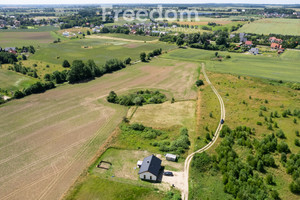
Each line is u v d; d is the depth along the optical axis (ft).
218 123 223.30
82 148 188.65
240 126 203.31
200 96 289.94
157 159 165.68
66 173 160.86
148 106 266.77
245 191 131.85
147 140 200.23
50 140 199.52
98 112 251.19
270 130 204.85
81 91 312.29
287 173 153.17
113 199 139.33
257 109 246.27
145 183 151.53
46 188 147.64
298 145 181.78
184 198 138.62
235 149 180.34
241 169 150.20
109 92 308.60
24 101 278.87
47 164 169.89
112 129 217.36
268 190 137.80
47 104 271.08
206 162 163.32
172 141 196.44
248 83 329.11
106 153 182.91
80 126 222.28
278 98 273.75
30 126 221.87
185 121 231.71
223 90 307.37
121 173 161.07
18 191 145.18
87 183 151.33
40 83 312.71
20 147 189.88
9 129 216.54
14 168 165.68
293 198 133.28
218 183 148.15
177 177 155.74
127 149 187.73
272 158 159.84
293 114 230.89
